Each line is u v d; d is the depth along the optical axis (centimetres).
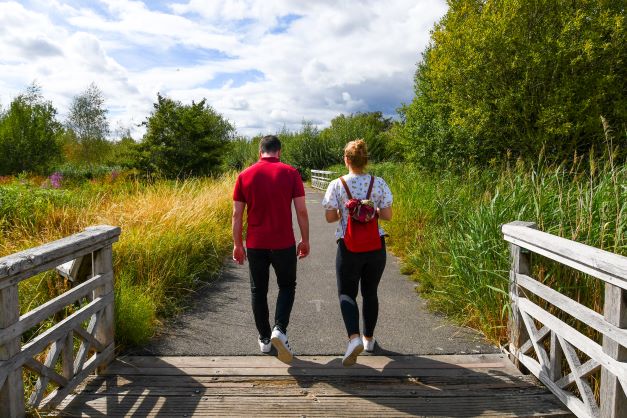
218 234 747
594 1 1035
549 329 301
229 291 557
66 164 3105
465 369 345
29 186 1033
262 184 336
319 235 946
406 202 914
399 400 300
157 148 1777
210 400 300
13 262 234
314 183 2592
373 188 335
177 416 281
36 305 418
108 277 352
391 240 805
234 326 440
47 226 654
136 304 416
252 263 348
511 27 1069
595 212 384
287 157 3177
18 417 246
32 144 2644
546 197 447
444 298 474
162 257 557
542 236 300
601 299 330
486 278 420
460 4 1281
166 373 339
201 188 1159
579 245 265
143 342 398
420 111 1562
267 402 298
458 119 1176
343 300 335
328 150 3016
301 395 307
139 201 786
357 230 326
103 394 308
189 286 560
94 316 341
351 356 321
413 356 369
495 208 451
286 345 329
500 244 424
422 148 1434
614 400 233
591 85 1027
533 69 1039
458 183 909
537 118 1084
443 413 285
